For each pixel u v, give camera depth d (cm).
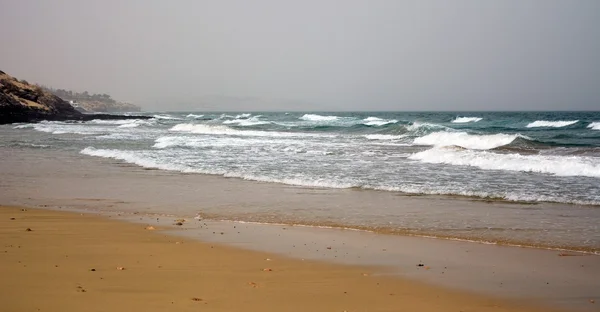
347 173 1733
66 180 1656
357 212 1137
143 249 795
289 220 1063
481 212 1130
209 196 1355
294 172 1770
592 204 1205
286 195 1360
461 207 1188
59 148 2836
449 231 960
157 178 1695
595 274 692
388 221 1047
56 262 695
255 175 1717
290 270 693
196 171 1841
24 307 502
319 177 1650
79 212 1143
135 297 549
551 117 8662
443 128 3756
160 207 1209
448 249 831
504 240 893
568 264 744
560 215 1095
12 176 1748
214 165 1984
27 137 3744
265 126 5234
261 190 1443
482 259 769
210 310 516
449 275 682
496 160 1903
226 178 1683
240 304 541
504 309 553
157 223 1023
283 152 2478
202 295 567
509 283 649
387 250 821
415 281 652
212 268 692
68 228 953
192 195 1372
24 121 6919
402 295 594
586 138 3553
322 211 1152
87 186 1534
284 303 551
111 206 1223
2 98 6675
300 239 894
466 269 714
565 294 607
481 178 1606
